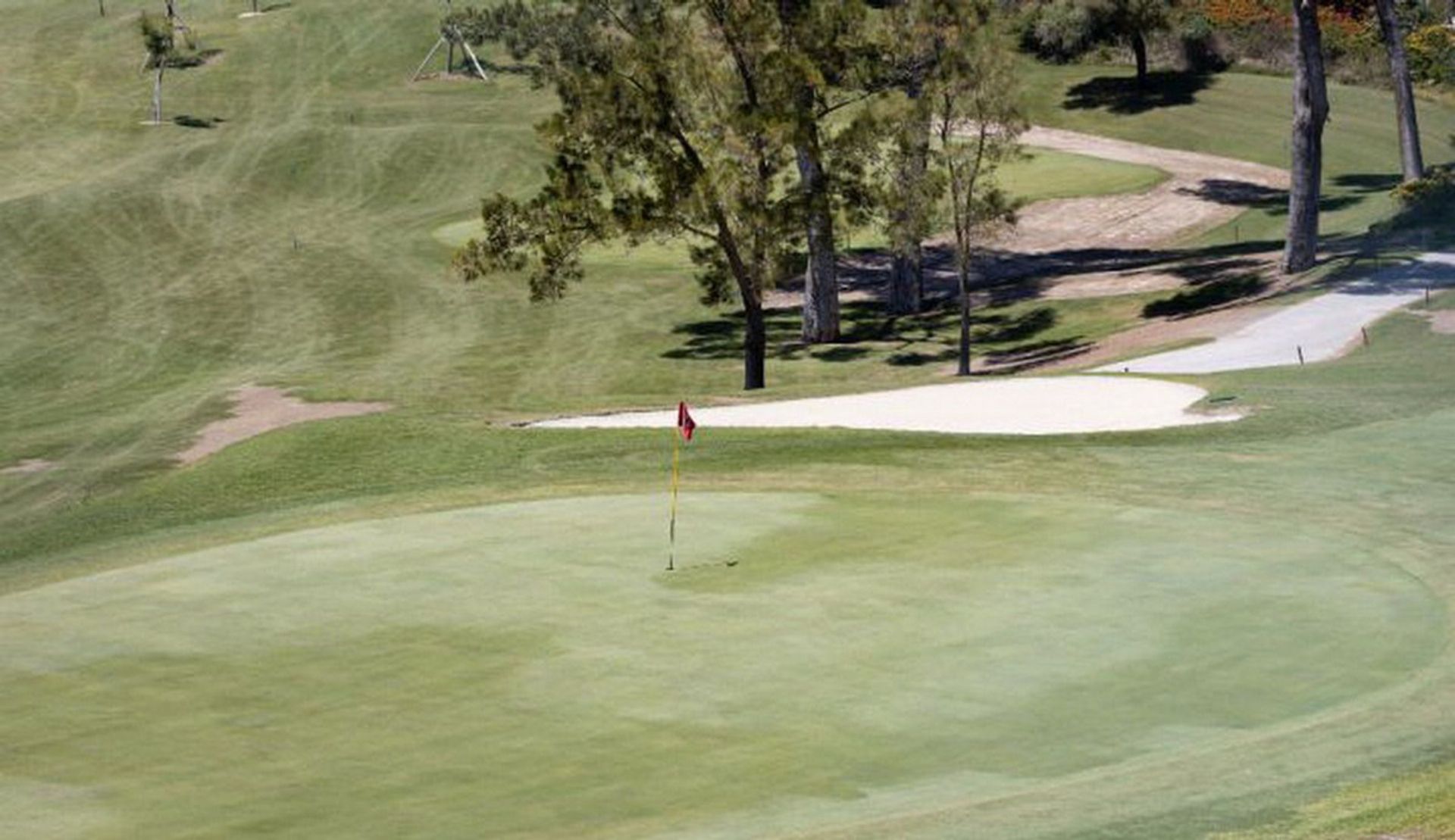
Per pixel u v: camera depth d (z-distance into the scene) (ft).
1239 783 66.44
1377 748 69.97
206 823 69.46
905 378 277.03
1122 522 119.24
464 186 477.77
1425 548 108.47
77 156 512.22
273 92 581.53
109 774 75.92
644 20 272.31
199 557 119.14
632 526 123.03
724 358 306.96
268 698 86.07
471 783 72.90
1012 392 201.67
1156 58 551.59
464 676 88.28
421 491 144.25
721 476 144.36
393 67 604.90
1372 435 153.58
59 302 364.99
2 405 289.33
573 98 252.42
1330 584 100.17
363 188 474.49
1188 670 84.43
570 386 283.59
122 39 641.81
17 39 641.40
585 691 84.94
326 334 337.72
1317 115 300.81
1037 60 564.30
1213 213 406.82
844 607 98.53
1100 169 449.06
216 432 229.86
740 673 86.99
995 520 120.98
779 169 263.90
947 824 63.52
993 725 77.51
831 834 63.26
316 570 113.19
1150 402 187.01
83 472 219.82
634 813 68.44
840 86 277.23
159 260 399.03
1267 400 177.06
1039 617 95.04
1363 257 303.89
